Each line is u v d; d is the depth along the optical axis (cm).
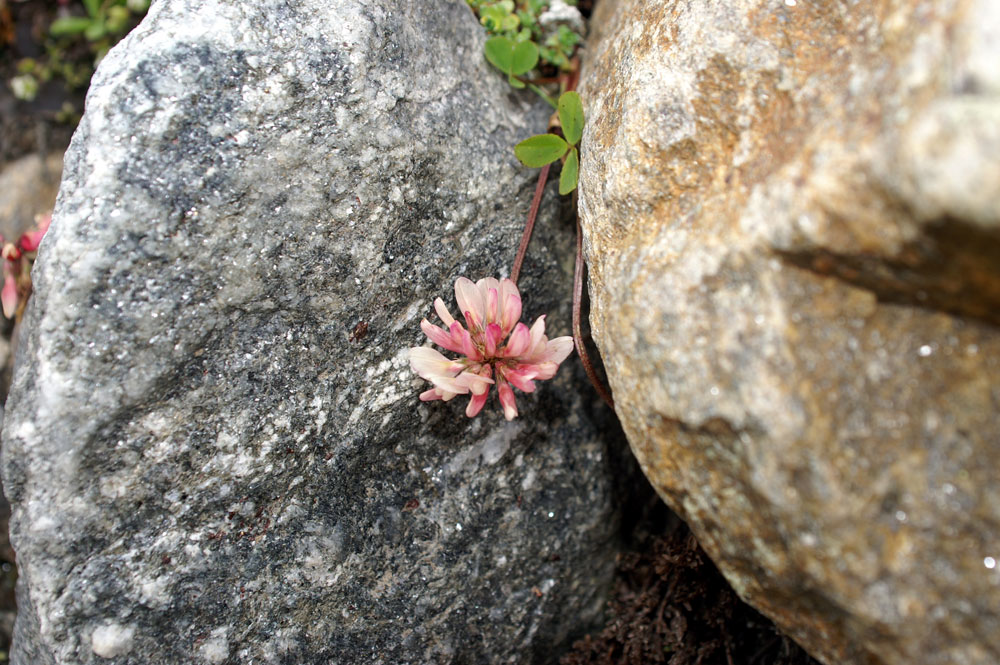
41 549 11
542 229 14
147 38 11
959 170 7
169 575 12
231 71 11
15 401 11
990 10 8
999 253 8
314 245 12
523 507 14
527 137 14
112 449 11
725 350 9
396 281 13
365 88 12
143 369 11
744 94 10
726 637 14
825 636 10
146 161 11
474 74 14
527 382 12
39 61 21
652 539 15
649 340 10
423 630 13
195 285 11
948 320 9
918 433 9
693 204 10
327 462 12
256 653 12
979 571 9
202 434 12
